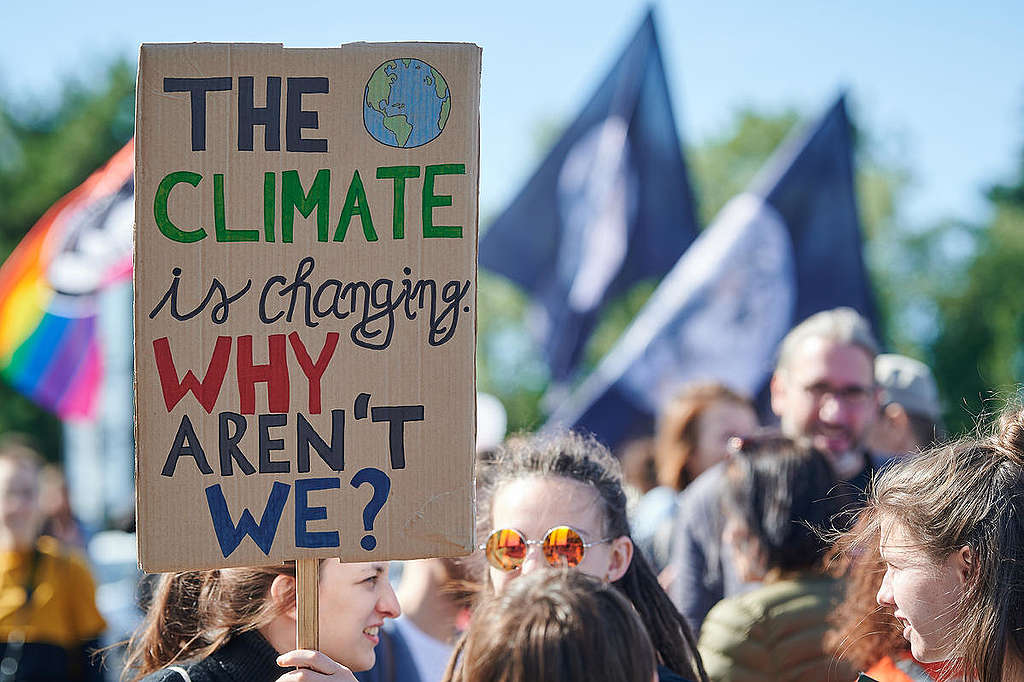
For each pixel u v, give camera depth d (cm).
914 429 888
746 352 1172
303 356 410
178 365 404
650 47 1357
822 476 635
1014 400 460
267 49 412
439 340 415
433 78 417
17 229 5400
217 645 471
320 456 410
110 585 1388
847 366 791
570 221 1370
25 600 1016
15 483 1030
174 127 407
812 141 1185
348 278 413
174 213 406
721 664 600
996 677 390
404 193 416
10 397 4750
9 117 5512
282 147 412
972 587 398
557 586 380
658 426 1154
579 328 1350
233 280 408
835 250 1181
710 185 6812
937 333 5341
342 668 409
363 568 475
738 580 697
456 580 673
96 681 1045
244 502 406
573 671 360
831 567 609
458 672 514
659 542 871
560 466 533
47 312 1102
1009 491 403
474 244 417
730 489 653
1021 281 5172
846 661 575
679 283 1198
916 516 416
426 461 414
